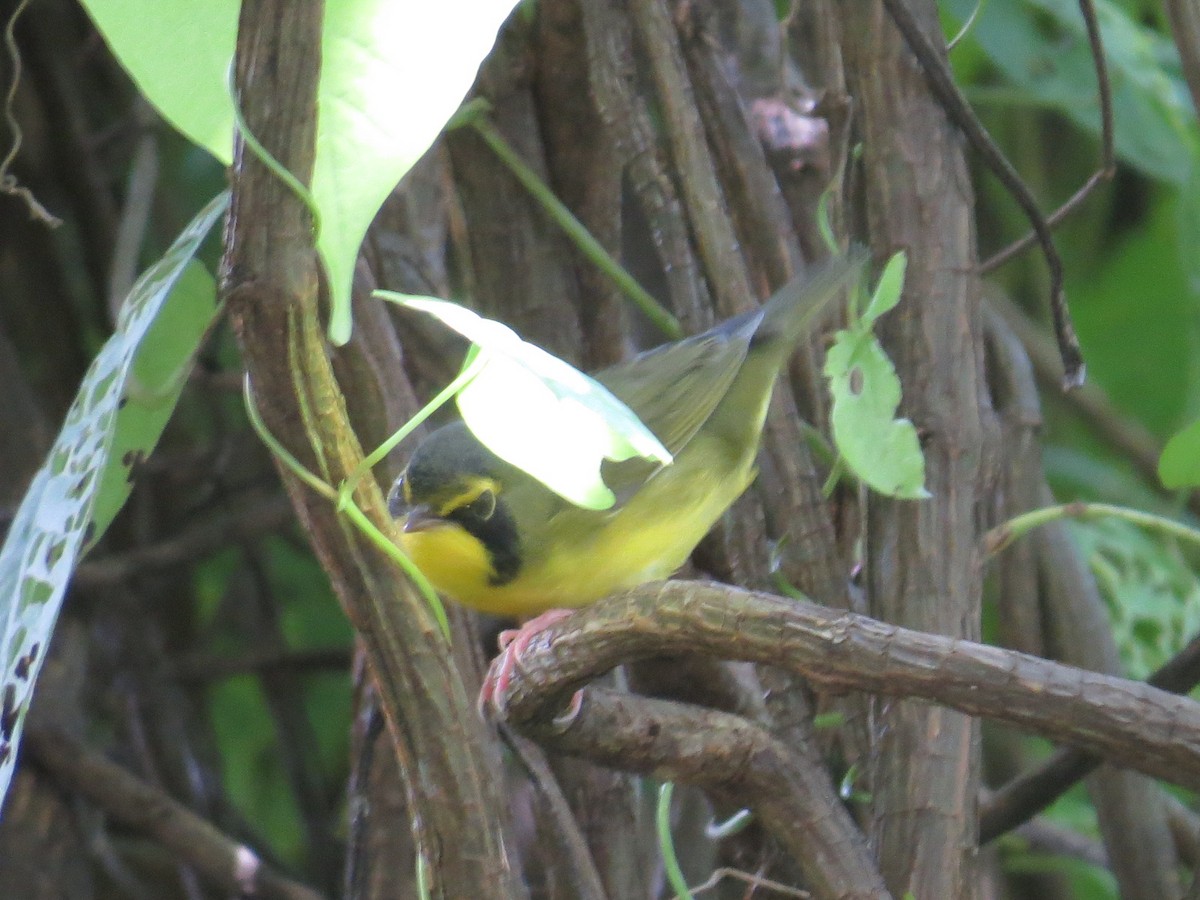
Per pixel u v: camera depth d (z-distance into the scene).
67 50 10.44
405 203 7.23
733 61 7.47
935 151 5.43
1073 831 9.40
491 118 6.44
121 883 10.63
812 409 6.92
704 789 5.16
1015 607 7.21
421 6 3.51
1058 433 12.14
